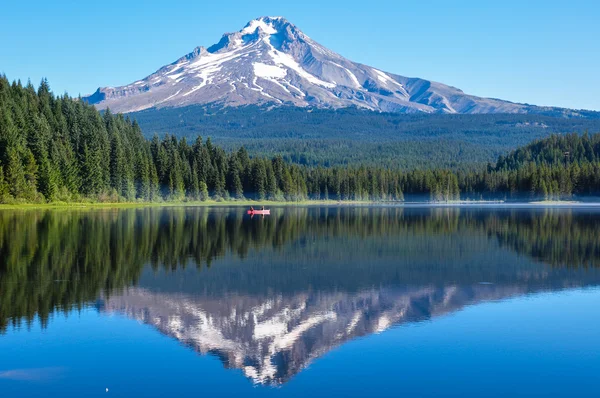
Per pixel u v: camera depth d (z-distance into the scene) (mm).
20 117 136875
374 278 44781
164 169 184625
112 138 164500
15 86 161250
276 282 42719
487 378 24047
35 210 119562
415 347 27672
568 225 97688
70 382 23297
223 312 33531
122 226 85625
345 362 25719
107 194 156625
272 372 24562
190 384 23281
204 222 100188
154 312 33281
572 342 28344
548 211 154000
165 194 183750
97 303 35125
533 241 70938
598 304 36094
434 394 22547
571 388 23125
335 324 31391
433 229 88375
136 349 27016
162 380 23609
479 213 142000
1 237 66062
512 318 32688
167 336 28984
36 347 27094
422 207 189750
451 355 26578
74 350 26797
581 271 48406
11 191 124812
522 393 22656
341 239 72250
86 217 103750
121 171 161875
